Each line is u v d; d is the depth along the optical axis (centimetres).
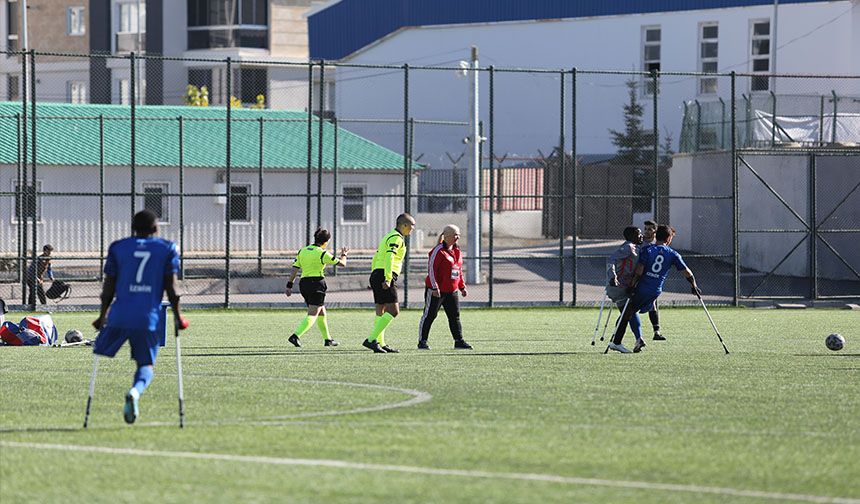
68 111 9244
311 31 12250
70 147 8825
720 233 8200
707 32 10350
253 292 7069
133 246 2139
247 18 12662
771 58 9500
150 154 9069
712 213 8300
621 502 1636
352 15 11869
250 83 12719
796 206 7506
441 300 3944
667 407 2534
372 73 11594
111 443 2048
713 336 4569
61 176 8744
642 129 10494
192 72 12762
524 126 11056
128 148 9050
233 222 9288
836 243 7419
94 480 1752
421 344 3947
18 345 3966
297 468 1838
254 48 12700
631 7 10606
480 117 11194
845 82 9738
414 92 11425
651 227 4003
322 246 4038
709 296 6706
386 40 11562
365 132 11519
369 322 5272
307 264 4019
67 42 13450
